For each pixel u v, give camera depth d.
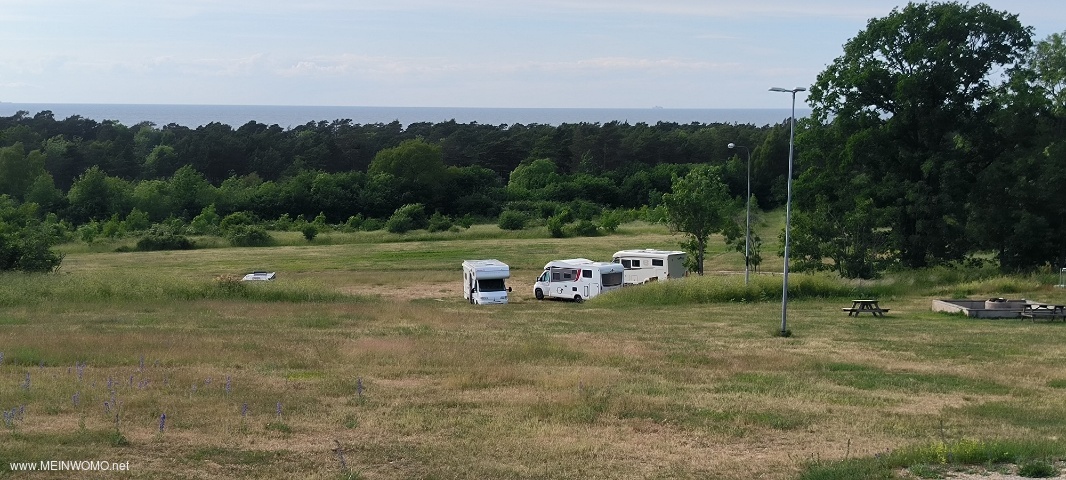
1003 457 12.65
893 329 29.86
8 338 23.33
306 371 20.25
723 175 110.19
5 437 12.77
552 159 134.88
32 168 103.25
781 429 15.28
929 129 49.84
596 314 35.00
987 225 49.44
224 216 99.69
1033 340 27.25
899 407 17.42
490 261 45.41
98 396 16.02
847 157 49.97
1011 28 48.62
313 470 11.89
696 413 16.34
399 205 105.56
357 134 151.88
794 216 47.22
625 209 110.25
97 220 95.62
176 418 14.61
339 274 57.44
